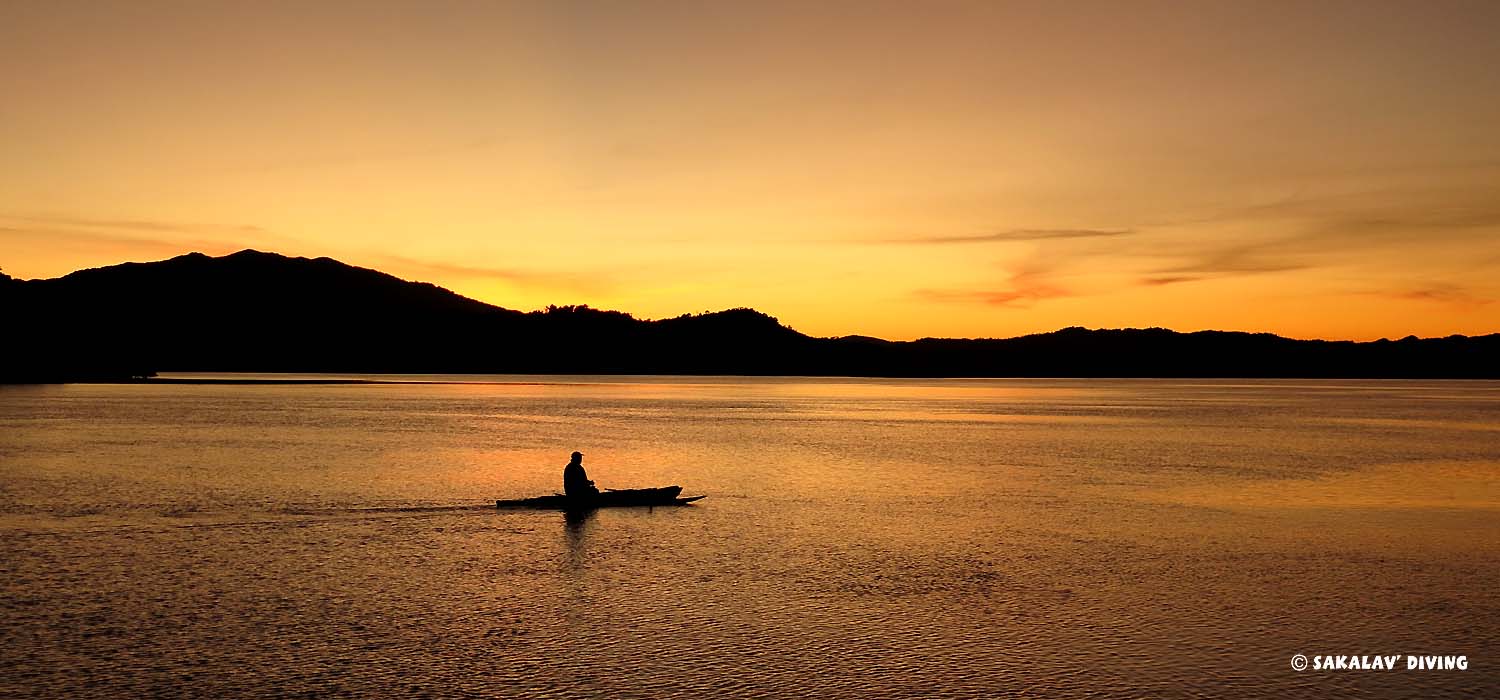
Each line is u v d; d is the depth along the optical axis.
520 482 41.78
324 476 42.53
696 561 25.55
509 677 16.30
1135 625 19.66
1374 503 36.78
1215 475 46.00
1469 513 34.38
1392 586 23.05
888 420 94.06
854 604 21.16
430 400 129.12
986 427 83.62
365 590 22.05
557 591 22.12
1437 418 101.56
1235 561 25.83
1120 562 25.69
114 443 56.88
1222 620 20.06
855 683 16.20
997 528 30.88
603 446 60.78
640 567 24.73
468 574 23.80
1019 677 16.56
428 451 55.38
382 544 27.53
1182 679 16.50
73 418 79.75
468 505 34.69
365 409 102.12
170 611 20.09
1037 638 18.75
